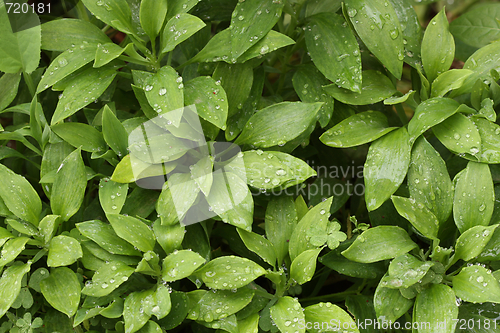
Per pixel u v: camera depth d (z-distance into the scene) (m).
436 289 1.11
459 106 1.12
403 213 1.11
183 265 1.10
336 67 1.14
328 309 1.11
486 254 1.12
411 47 1.16
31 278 1.11
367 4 1.14
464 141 1.12
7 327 1.12
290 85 1.24
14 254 1.10
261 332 1.13
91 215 1.16
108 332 1.12
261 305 1.13
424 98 1.15
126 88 1.21
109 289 1.09
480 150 1.12
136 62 1.15
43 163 1.14
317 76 1.17
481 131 1.13
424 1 1.21
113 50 1.13
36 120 1.15
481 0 1.37
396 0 1.18
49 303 1.11
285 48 1.21
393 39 1.13
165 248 1.11
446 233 1.15
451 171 1.16
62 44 1.15
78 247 1.10
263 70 1.17
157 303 1.09
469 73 1.13
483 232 1.11
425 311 1.10
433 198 1.12
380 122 1.16
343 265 1.14
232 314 1.11
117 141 1.13
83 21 1.15
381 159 1.13
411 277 1.10
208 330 1.15
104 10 1.13
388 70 1.15
